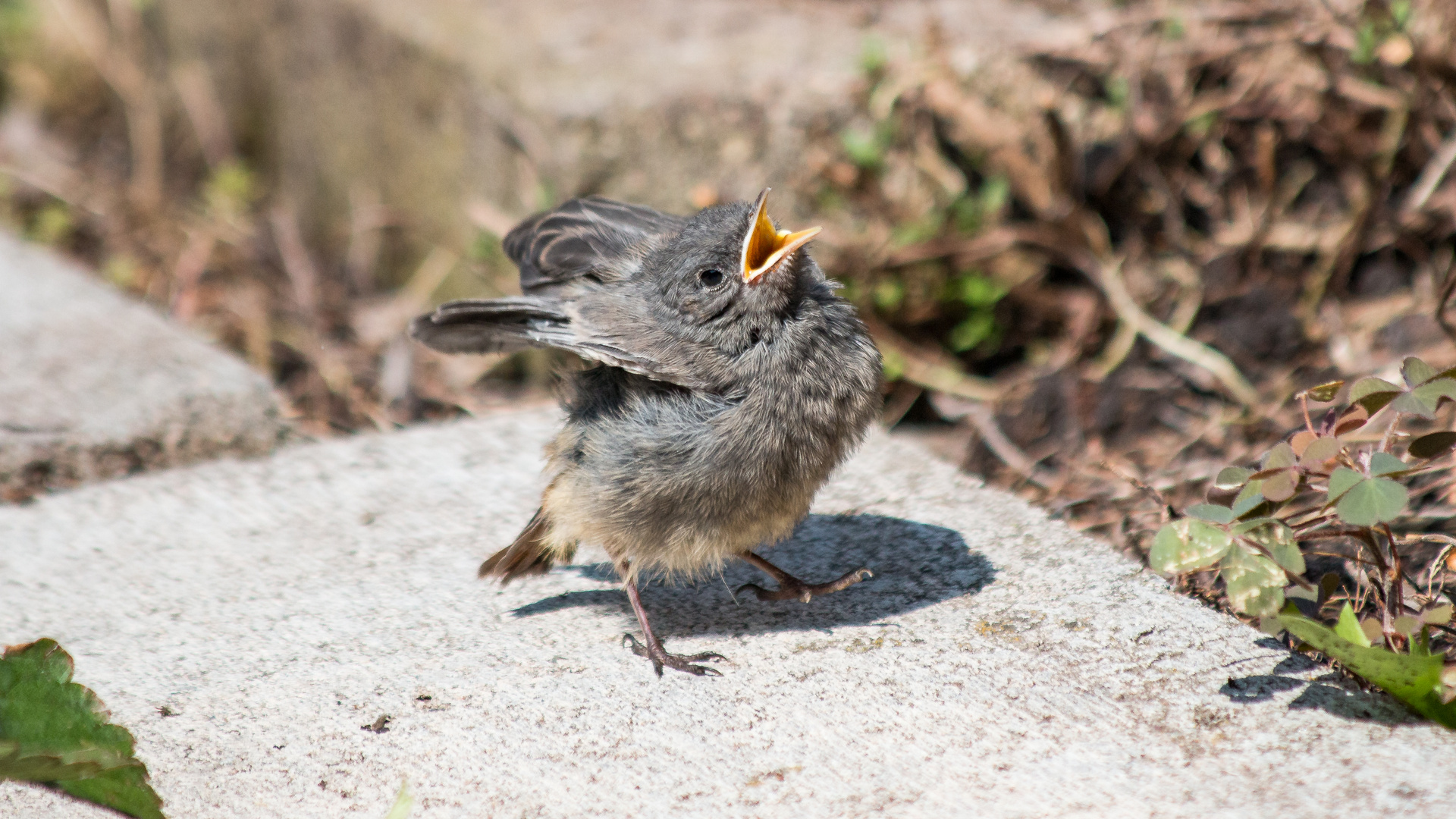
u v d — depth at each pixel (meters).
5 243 13.27
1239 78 12.14
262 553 8.55
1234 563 5.92
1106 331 11.52
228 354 11.09
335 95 15.27
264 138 16.80
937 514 8.39
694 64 12.79
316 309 14.32
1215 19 12.29
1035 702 6.34
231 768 6.30
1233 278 11.43
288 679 7.04
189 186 17.45
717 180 12.30
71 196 16.97
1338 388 6.37
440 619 7.64
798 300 7.13
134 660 7.31
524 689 6.81
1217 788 5.61
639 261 7.70
